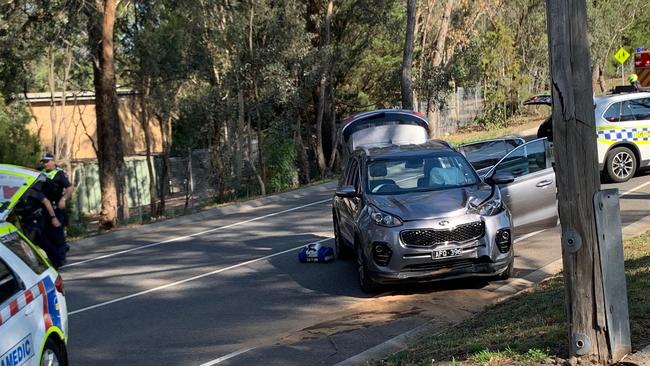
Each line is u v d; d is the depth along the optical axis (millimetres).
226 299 10680
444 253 9461
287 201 22359
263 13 27016
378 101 38938
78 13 23031
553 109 5559
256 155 32625
